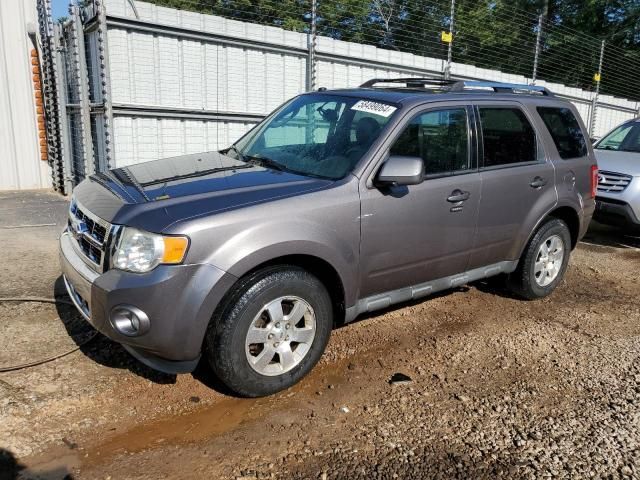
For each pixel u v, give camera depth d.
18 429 2.96
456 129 4.34
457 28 15.50
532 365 4.05
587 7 26.31
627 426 3.32
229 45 8.67
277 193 3.40
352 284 3.69
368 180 3.70
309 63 9.64
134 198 3.28
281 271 3.33
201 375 3.64
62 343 3.89
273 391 3.43
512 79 14.02
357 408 3.38
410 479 2.79
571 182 5.26
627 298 5.63
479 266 4.67
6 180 9.86
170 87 8.20
